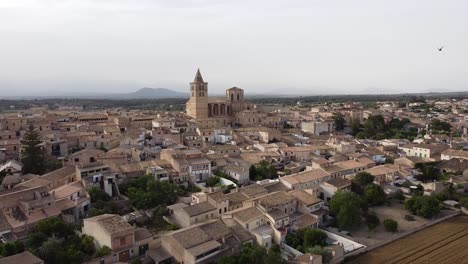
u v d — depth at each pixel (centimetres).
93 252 9450
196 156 16275
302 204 12438
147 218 11694
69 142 18988
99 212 11275
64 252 8900
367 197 14225
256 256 9225
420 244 11394
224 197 12225
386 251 10944
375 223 12450
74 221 11200
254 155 18712
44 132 19575
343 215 11950
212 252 9475
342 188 14025
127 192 13062
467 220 13275
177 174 14812
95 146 19400
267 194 12556
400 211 13812
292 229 11388
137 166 14775
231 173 16012
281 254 10069
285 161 19050
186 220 11112
